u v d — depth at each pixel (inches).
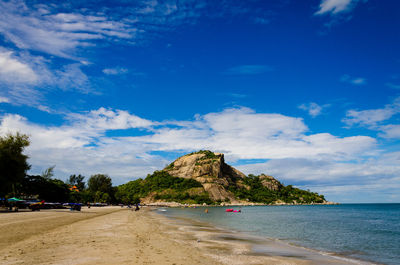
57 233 959.0
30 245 685.9
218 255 750.5
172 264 552.7
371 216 3757.4
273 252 866.1
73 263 515.8
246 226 1951.3
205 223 2154.3
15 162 2214.6
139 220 2025.1
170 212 4397.1
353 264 743.1
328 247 1059.9
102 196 6146.7
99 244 741.3
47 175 3882.9
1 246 661.9
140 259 571.5
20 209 2605.8
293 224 2208.4
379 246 1125.7
